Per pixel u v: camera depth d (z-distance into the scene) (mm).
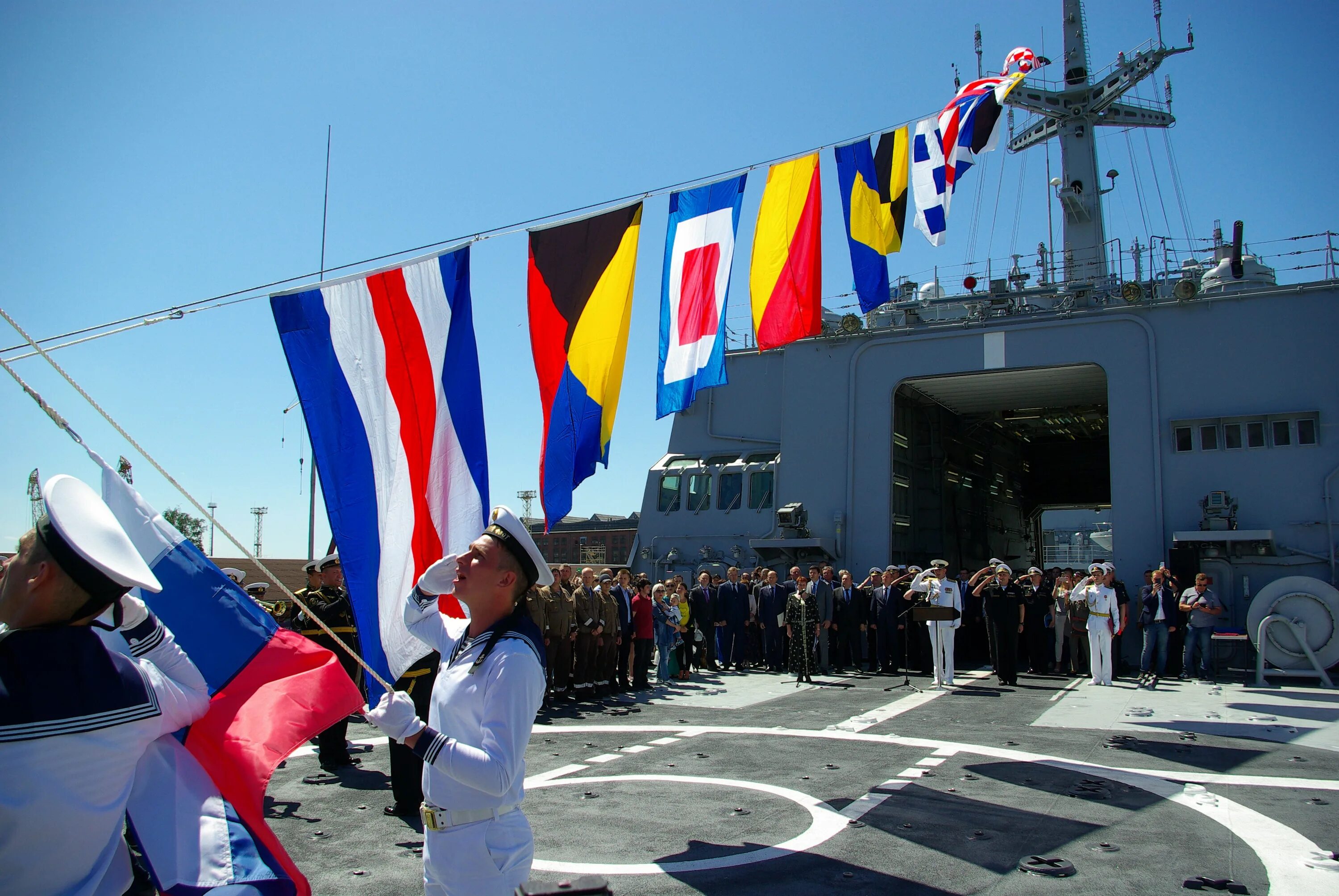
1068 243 23328
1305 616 15094
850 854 5684
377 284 5504
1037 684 15594
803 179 9125
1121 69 21875
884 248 8977
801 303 8977
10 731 2219
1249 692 14125
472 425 5578
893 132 9203
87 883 2395
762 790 7414
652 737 10133
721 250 8625
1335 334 17516
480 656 2820
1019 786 7535
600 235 7574
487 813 2750
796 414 21953
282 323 5219
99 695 2369
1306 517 17188
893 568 18188
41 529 2422
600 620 13781
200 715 2789
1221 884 5035
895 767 8312
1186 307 18734
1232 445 17984
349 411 5227
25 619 2408
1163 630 15555
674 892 4977
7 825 2211
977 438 30312
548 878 5176
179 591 3336
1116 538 18578
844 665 19109
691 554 22812
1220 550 17688
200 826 2748
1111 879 5203
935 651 15430
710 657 18344
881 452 20969
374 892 5039
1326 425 17328
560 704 13188
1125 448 18797
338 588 10727
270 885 2719
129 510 3422
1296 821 6426
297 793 7547
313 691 3256
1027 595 17516
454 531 5301
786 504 21594
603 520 59094
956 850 5770
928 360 20812
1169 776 7902
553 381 7309
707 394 24500
